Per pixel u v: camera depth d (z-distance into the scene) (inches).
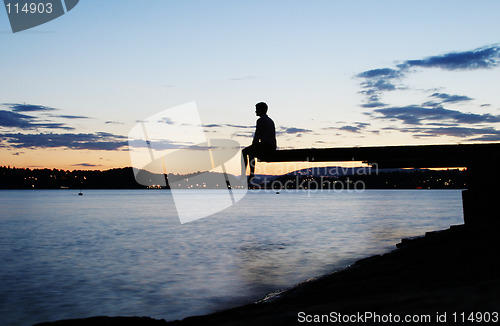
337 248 727.7
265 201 3560.5
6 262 619.2
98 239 914.7
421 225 1182.3
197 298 391.9
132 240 892.6
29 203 3221.0
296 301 242.4
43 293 420.5
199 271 533.3
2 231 1099.9
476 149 358.9
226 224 1290.6
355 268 352.8
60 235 1002.1
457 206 2432.3
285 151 386.9
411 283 213.8
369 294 205.2
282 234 979.3
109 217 1670.8
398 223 1256.8
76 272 537.0
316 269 527.5
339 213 1813.5
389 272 277.9
